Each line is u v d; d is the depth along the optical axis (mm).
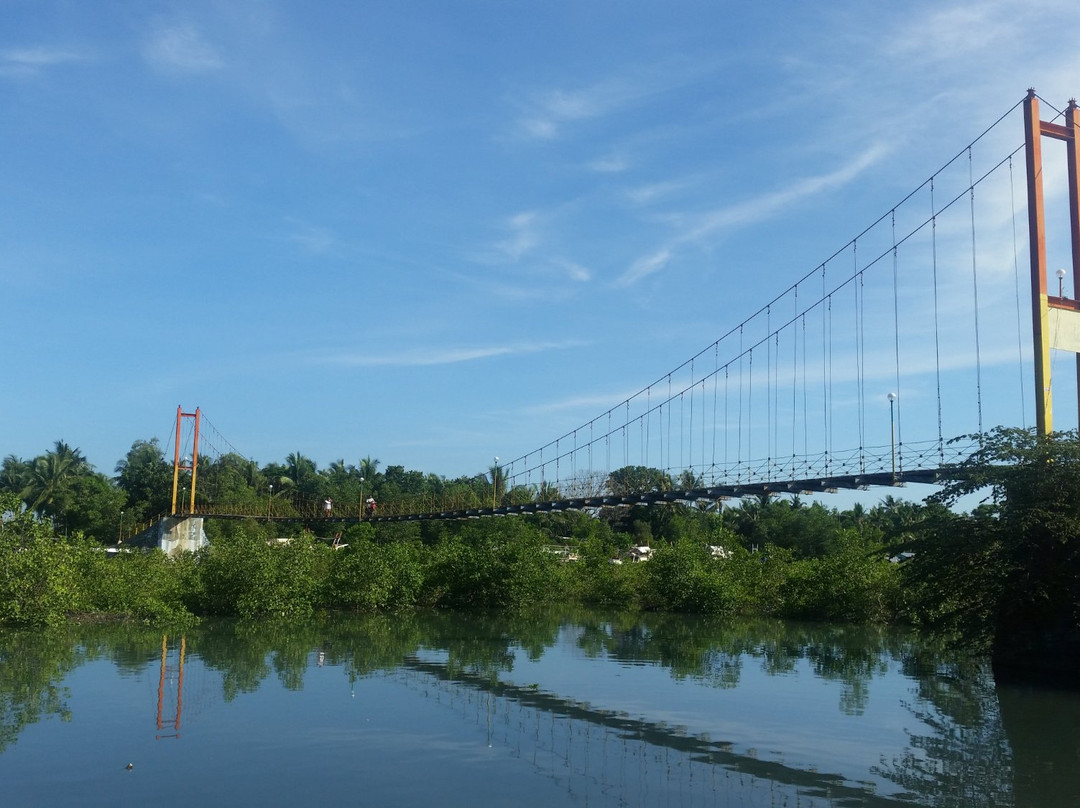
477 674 23078
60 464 82188
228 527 84688
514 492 65625
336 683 20906
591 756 14695
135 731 15641
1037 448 22188
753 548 75250
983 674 24828
